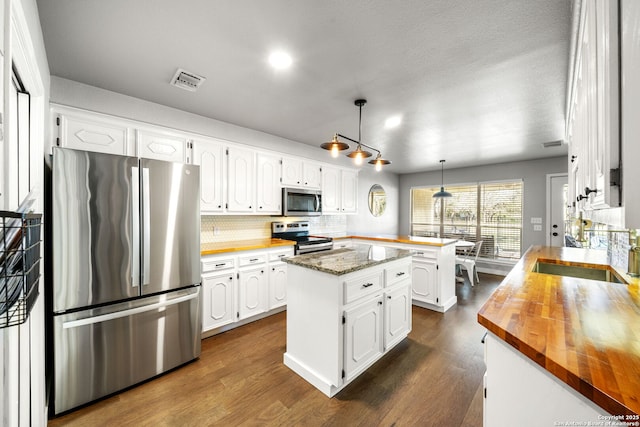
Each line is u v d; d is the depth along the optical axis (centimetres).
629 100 59
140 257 199
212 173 303
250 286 303
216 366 221
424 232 650
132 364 195
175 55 183
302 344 211
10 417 111
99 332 182
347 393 188
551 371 76
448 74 203
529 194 501
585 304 121
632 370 71
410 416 167
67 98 217
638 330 94
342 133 351
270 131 351
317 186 437
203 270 264
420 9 139
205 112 285
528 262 219
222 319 279
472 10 139
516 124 306
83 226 175
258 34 160
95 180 180
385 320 230
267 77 211
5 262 65
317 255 243
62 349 169
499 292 140
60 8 139
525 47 169
